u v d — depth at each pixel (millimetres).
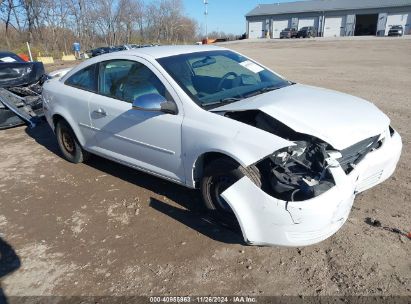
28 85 7664
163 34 63094
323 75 13180
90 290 2848
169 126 3537
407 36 43062
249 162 2916
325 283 2754
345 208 2797
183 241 3346
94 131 4496
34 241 3506
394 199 3779
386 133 3434
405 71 13383
